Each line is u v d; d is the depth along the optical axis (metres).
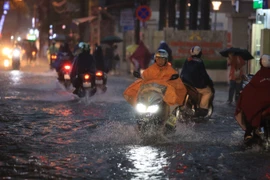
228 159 16.94
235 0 64.12
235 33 47.94
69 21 107.38
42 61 100.12
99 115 26.42
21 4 149.00
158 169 15.48
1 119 24.48
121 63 75.44
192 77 25.36
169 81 20.17
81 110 28.30
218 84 48.50
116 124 23.33
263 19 43.16
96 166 15.68
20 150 17.69
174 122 20.14
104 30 84.06
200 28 53.75
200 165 16.09
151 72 20.19
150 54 56.81
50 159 16.47
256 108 18.17
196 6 54.81
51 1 122.19
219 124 24.62
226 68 48.69
